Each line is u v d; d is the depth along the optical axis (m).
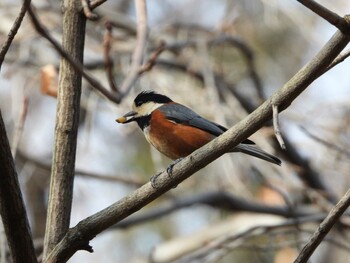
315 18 13.23
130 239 14.98
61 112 6.83
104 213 6.36
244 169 13.26
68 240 6.29
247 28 14.97
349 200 5.89
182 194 14.63
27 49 12.76
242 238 11.48
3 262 7.59
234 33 14.16
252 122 5.96
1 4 13.59
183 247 14.11
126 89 6.96
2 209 5.77
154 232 15.55
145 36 8.09
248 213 13.92
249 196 13.88
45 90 8.77
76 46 6.93
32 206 15.64
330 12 5.43
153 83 12.74
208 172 13.84
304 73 5.77
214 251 10.58
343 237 12.30
